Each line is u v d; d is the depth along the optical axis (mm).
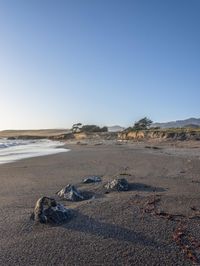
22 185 13477
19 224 7609
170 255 5941
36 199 10414
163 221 7672
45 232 7086
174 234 6867
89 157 27438
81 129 136500
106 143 64000
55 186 12898
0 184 13906
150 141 60688
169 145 46469
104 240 6602
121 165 20109
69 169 19031
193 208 8734
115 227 7301
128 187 11578
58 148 50281
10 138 169000
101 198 10109
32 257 5922
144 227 7281
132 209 8664
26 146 62000
